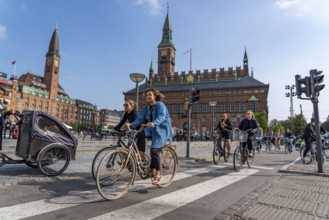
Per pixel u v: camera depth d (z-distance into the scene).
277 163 10.13
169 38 101.56
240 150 7.58
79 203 3.76
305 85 7.64
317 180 6.11
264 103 73.38
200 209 3.67
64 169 6.00
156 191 4.64
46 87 107.94
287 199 4.28
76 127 117.69
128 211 3.48
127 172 4.41
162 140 4.79
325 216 3.43
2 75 72.12
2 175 5.57
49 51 109.50
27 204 3.61
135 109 5.86
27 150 5.76
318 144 7.27
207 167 8.03
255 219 3.29
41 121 5.92
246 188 5.12
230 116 76.75
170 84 90.38
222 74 83.00
